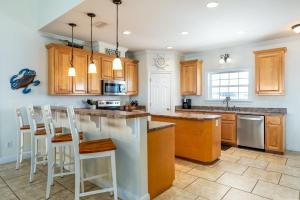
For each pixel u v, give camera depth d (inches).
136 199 90.4
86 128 117.8
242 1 107.1
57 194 99.9
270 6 113.6
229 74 220.8
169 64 233.9
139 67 237.9
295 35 171.6
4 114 143.9
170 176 108.7
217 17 129.5
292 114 178.1
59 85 161.8
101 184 108.0
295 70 175.6
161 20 133.9
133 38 179.0
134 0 105.3
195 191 103.3
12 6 145.6
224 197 97.0
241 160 150.6
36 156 125.6
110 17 128.3
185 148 150.3
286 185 109.0
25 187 107.0
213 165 140.2
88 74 181.9
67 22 138.1
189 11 119.4
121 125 96.1
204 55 235.5
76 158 82.0
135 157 90.3
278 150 166.1
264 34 167.9
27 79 153.4
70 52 168.6
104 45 195.6
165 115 158.2
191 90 233.9
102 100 208.8
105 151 85.3
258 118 174.1
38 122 155.4
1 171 128.1
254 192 101.7
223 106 221.5
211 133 139.6
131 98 244.2
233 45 206.4
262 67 182.4
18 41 149.3
